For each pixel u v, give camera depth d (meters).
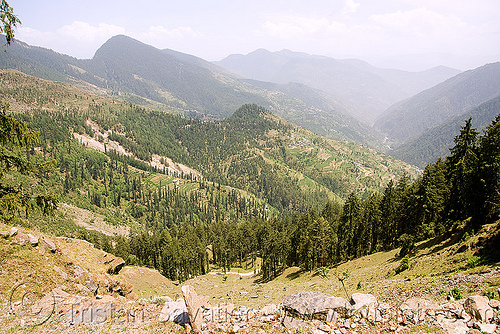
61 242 28.45
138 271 60.53
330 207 111.19
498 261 24.80
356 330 14.58
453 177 51.62
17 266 19.14
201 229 134.12
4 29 16.22
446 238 44.41
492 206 39.28
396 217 72.50
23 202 18.59
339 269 61.81
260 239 117.56
